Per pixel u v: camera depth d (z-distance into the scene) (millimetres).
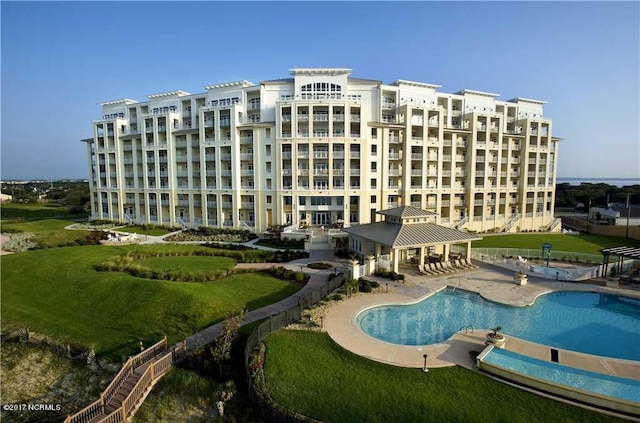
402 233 34375
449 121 63562
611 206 82938
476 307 26500
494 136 64062
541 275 33438
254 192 57344
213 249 44375
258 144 56625
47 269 35844
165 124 64312
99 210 74875
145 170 67062
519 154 67812
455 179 62094
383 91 59594
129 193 71312
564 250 46438
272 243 48750
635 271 33719
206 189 61094
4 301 29844
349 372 17234
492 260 38094
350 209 56031
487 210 65875
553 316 24906
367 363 18016
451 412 14297
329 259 41094
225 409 16375
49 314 27375
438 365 17797
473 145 61500
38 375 21484
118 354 21922
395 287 30078
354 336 21000
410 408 14617
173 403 17469
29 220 75562
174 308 26047
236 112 57562
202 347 20484
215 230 58219
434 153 59969
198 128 63406
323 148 54406
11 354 23312
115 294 28984
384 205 57188
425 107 57031
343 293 28219
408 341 21047
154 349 20469
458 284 31172
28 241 51062
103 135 72875
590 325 23484
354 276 31516
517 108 70500
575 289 29922
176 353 19875
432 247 39781
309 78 57094
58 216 88188
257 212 57562
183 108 67500
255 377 16844
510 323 23719
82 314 27094
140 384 17531
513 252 41656
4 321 26750
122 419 16188
